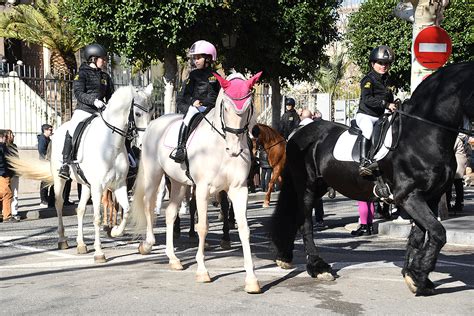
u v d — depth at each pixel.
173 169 8.77
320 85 36.28
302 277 8.21
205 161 7.86
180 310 6.69
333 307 6.77
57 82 21.64
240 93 7.45
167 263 9.30
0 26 24.25
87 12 16.69
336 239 11.84
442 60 11.42
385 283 7.84
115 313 6.60
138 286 7.77
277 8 18.64
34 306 6.91
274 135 16.38
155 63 21.61
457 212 14.91
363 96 7.96
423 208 7.13
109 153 9.68
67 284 7.94
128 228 12.46
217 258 9.71
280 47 18.98
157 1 16.05
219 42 17.88
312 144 8.50
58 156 10.80
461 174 14.76
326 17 19.33
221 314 6.54
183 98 8.87
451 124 7.01
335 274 8.34
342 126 8.50
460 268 8.79
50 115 21.91
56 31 24.17
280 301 7.02
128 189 12.09
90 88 10.46
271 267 8.92
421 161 7.10
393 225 12.23
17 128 21.73
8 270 8.96
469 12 22.67
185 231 12.89
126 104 9.66
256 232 12.76
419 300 7.04
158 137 9.28
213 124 7.89
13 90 21.69
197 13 16.58
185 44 17.22
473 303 6.91
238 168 7.68
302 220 8.44
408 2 12.60
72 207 16.83
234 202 7.72
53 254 10.34
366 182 7.87
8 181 15.22
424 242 7.66
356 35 24.45
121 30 16.61
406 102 7.50
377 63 8.03
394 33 23.45
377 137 7.57
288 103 18.67
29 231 13.41
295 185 8.60
